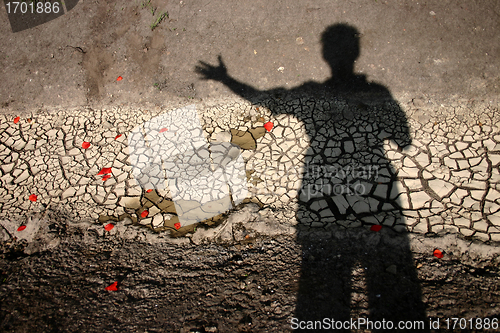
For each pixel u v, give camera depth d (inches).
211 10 175.2
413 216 108.7
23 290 96.0
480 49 147.6
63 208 126.7
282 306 84.0
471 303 79.8
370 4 160.7
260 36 167.2
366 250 99.6
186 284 95.7
